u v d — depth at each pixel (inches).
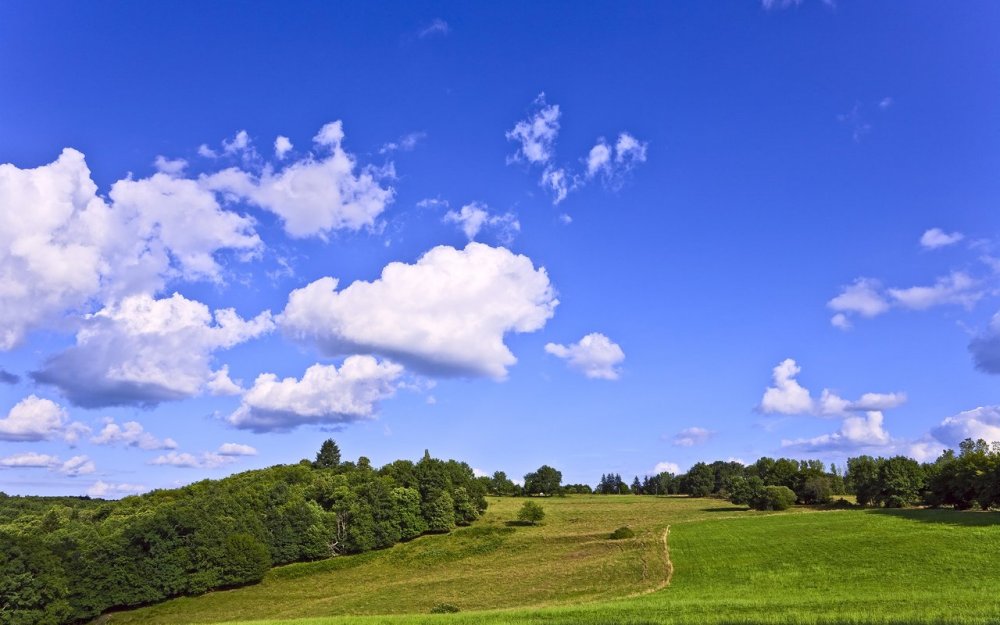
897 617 1331.2
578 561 3339.1
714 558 2984.7
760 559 2849.4
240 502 4389.8
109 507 4685.0
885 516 3996.1
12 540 3080.7
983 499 4111.7
